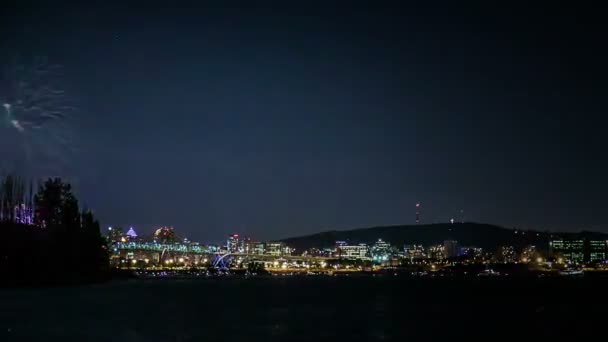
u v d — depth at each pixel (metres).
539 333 91.81
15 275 166.50
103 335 80.94
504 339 85.31
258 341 81.19
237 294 195.88
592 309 136.00
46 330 83.75
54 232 180.75
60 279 179.12
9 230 167.62
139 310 121.38
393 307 142.38
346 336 88.06
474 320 111.12
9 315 101.06
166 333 86.25
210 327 95.31
